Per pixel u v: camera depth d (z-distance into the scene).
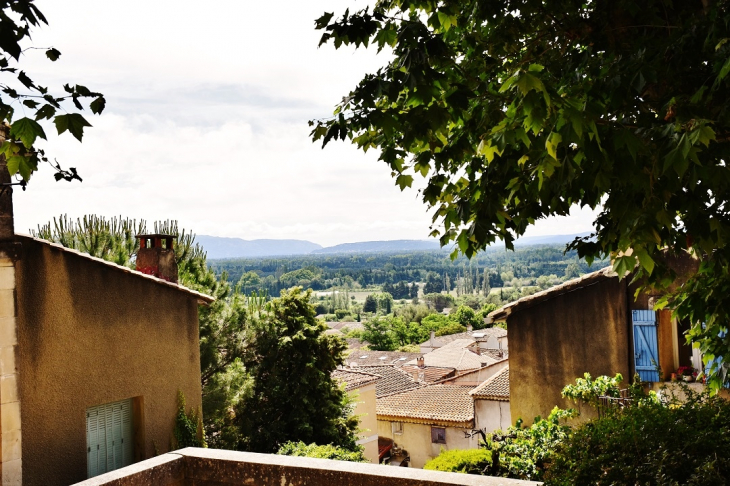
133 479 4.93
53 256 9.18
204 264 17.38
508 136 3.34
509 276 177.50
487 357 40.69
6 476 7.58
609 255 4.52
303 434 17.48
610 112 3.74
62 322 9.24
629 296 10.88
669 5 4.14
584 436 3.72
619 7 4.14
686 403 3.83
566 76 4.27
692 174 3.11
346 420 19.08
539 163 3.42
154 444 10.68
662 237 3.79
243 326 17.12
